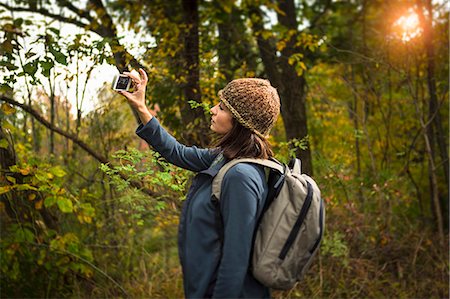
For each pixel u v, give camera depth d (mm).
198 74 4629
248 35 5719
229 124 1906
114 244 4504
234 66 5301
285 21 5898
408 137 6348
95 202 4391
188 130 4520
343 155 5844
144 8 5332
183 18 4918
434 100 5707
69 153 4590
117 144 4660
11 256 3889
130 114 4918
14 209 3902
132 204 3525
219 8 5418
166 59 4715
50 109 4332
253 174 1770
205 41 5082
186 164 2131
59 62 2762
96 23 4688
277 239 1771
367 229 4719
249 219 1712
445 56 5844
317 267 4441
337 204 4699
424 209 6223
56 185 3449
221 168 1825
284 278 1768
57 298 4133
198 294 1764
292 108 5629
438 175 6156
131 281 4449
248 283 1815
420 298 4398
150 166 2859
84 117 4324
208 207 1787
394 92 6359
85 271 3998
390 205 4953
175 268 4695
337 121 6953
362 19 6531
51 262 4035
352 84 6105
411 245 4750
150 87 4711
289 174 1845
